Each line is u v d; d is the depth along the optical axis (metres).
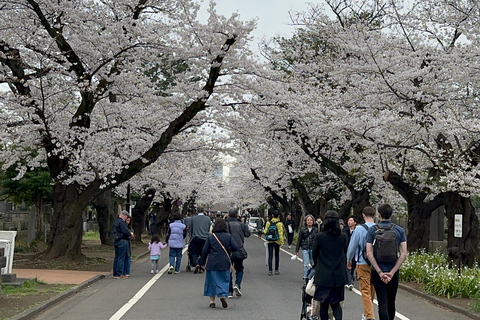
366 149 21.86
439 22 17.36
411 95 16.88
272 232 18.23
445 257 18.66
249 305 11.85
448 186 14.90
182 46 17.94
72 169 19.73
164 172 31.22
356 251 9.36
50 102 18.92
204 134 23.02
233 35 17.38
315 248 8.92
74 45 18.08
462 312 11.56
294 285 15.59
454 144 18.53
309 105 19.81
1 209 36.84
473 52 15.65
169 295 13.20
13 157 20.86
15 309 10.34
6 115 18.75
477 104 16.98
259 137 21.08
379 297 8.87
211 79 18.30
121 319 9.99
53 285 13.96
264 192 45.97
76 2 18.38
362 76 18.69
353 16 23.12
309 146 24.38
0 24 17.84
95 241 37.25
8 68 19.80
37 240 26.69
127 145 21.05
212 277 11.41
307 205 32.19
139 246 32.72
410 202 21.00
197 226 18.62
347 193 34.62
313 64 21.44
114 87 18.84
